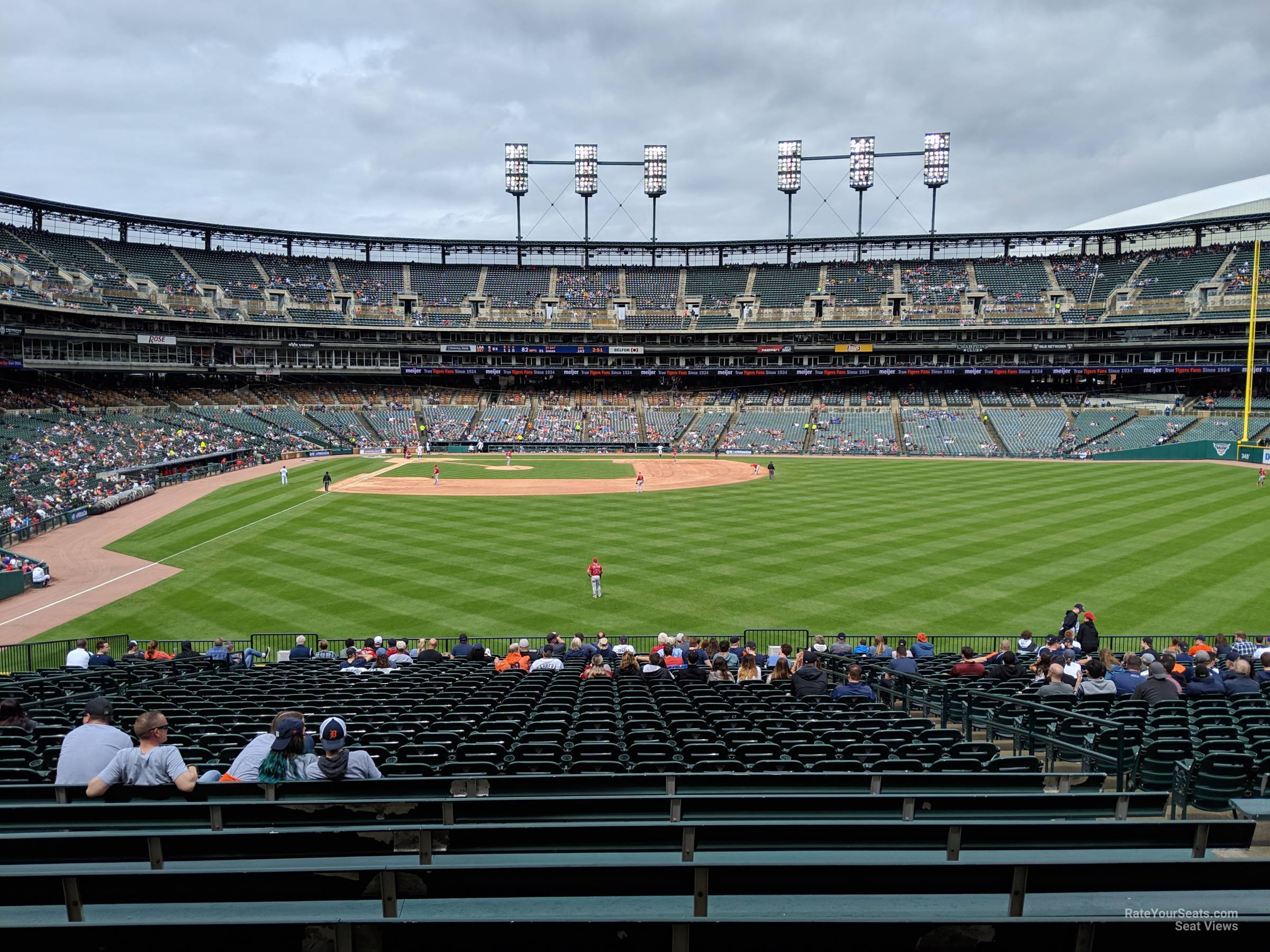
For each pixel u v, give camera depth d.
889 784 8.37
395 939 4.26
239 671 20.84
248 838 5.80
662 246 110.19
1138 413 90.94
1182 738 11.88
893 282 105.75
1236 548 38.75
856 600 31.77
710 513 51.41
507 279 111.31
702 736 11.62
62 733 12.41
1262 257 89.75
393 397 105.88
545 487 64.69
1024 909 5.28
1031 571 35.53
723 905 5.41
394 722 12.81
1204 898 5.45
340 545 42.09
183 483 66.00
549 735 11.56
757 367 106.56
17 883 4.80
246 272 98.62
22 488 51.50
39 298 70.56
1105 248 126.06
